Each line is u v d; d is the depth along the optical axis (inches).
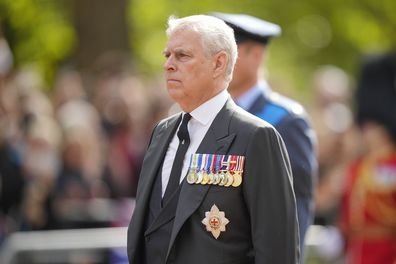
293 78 2185.0
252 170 416.8
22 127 909.2
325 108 1111.0
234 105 435.8
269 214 414.9
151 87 1194.6
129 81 1129.4
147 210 437.7
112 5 1430.9
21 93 952.9
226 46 426.0
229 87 584.1
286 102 586.9
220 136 425.1
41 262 771.4
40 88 1186.6
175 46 424.5
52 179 848.3
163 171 439.5
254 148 418.3
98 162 912.9
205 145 426.3
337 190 960.3
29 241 772.0
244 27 573.0
